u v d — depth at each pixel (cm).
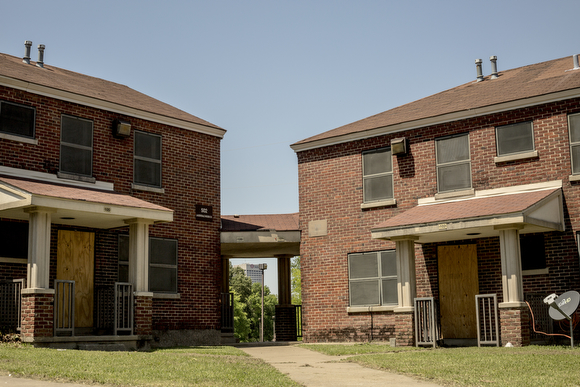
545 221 1708
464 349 1558
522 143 1897
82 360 1170
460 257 1962
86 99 1923
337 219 2219
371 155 2180
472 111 1972
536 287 1820
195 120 2247
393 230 1825
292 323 2714
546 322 1772
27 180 1719
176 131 2161
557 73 2069
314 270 2244
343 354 1577
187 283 2108
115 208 1675
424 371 1102
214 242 2216
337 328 2164
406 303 1827
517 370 1095
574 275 1764
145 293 1736
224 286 2719
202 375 1016
